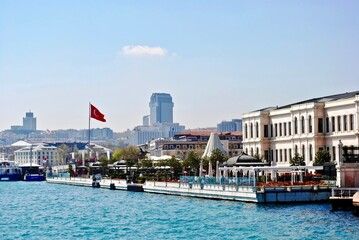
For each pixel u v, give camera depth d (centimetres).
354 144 14812
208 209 10175
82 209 11438
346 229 7362
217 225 8088
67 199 14638
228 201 11425
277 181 12394
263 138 18212
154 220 9000
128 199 13750
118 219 9338
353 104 14862
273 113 17975
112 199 13988
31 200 14638
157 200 12925
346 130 15200
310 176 12756
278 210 9500
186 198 13000
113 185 19025
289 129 17238
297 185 10688
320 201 10525
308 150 16225
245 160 13288
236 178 11338
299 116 16662
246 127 19125
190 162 19300
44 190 19838
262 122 18275
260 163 13212
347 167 10500
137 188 16925
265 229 7556
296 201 10494
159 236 7306
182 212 9944
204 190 12669
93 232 7838
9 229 8394
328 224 7794
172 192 14475
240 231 7475
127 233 7644
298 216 8669
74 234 7694
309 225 7750
